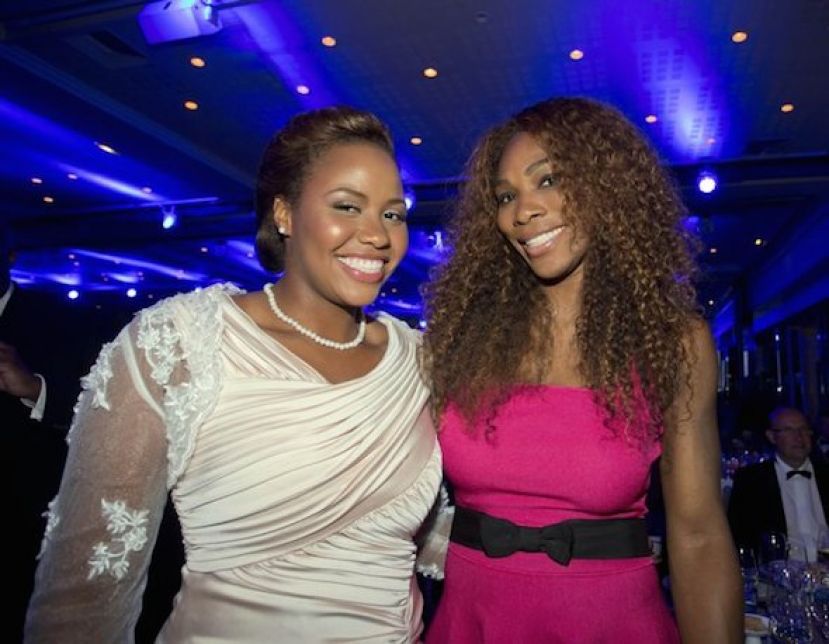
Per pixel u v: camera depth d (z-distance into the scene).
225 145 8.86
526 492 1.49
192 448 1.24
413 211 10.81
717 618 1.38
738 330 18.64
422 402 1.55
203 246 15.12
